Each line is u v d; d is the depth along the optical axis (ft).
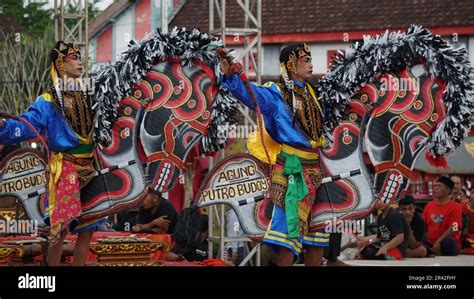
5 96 63.41
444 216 33.22
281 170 22.67
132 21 66.90
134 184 24.39
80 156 23.18
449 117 24.06
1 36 75.00
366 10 60.18
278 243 22.39
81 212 23.22
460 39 57.67
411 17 58.90
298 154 22.65
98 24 67.21
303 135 22.70
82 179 23.18
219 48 21.66
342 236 30.96
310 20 60.70
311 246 24.02
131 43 24.43
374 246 30.68
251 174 26.12
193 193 39.65
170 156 24.94
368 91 24.43
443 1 58.95
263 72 60.95
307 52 22.94
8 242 25.50
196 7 65.31
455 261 28.71
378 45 24.17
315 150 22.97
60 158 22.90
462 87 23.94
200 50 24.75
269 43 61.00
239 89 21.68
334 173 24.29
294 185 22.45
